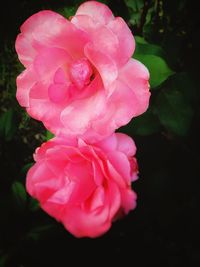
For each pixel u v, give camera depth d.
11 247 0.21
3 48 0.21
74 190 0.15
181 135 0.18
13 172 0.23
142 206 0.21
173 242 0.22
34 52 0.14
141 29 0.20
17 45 0.14
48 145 0.15
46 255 0.22
